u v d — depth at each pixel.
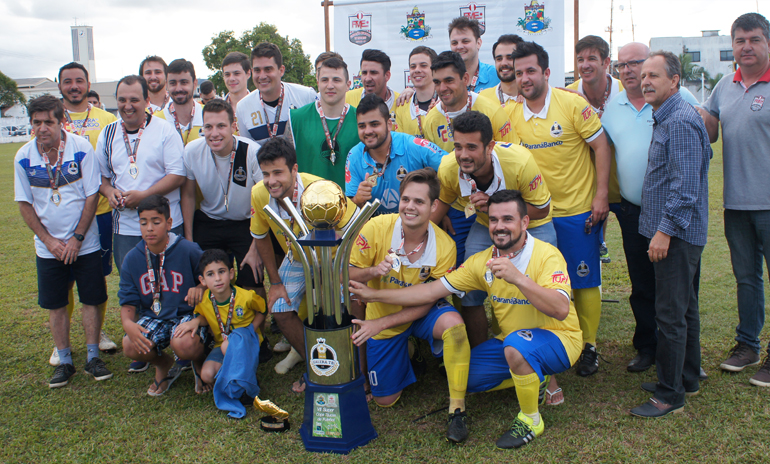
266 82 4.32
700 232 2.82
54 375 3.60
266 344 3.95
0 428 3.05
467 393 3.18
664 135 2.90
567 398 3.16
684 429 2.75
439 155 3.44
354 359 2.77
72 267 3.81
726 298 4.53
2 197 12.46
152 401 3.35
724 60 49.84
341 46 6.25
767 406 2.91
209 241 4.18
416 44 6.10
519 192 2.85
